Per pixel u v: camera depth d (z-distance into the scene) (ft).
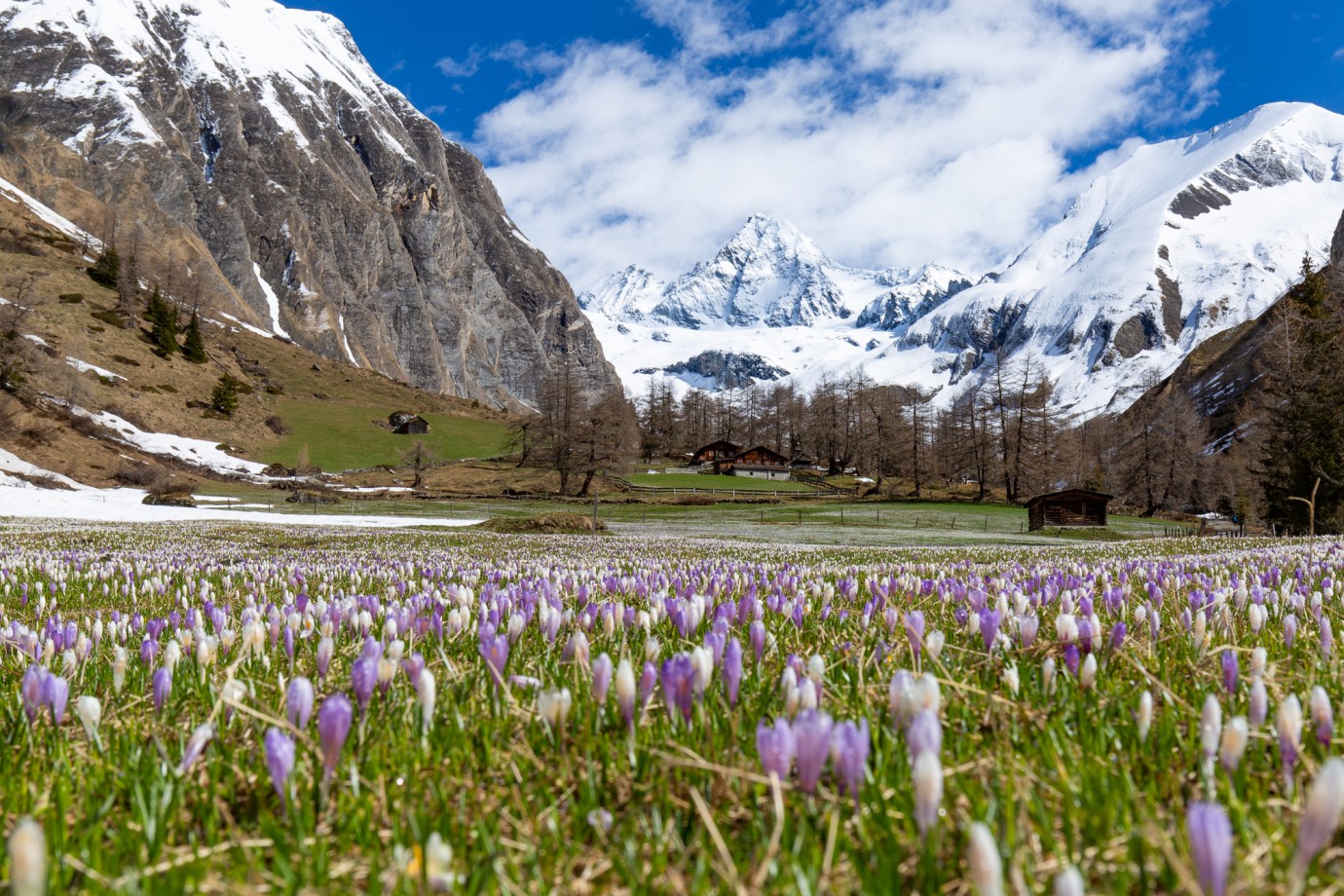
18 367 347.15
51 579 35.22
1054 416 412.77
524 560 56.90
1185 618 14.52
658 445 591.37
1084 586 21.33
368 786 7.52
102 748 9.60
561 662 12.19
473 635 16.17
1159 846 5.52
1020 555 77.41
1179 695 10.61
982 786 6.93
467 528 167.84
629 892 5.60
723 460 510.99
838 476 520.42
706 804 7.09
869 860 5.86
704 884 5.41
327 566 44.21
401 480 397.39
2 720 10.97
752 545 116.26
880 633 15.08
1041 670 11.84
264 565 38.32
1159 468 355.36
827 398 539.70
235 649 15.34
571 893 5.70
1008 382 411.13
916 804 5.35
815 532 208.85
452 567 44.80
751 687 11.31
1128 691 10.84
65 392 361.10
